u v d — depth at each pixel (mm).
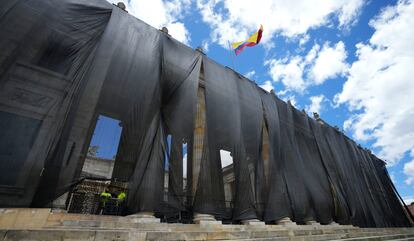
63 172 8883
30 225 6930
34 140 8930
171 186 11672
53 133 9297
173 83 14578
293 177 18672
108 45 12180
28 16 10414
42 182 8375
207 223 11156
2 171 7988
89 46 12047
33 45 10227
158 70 13789
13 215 6797
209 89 16453
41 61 10281
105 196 12344
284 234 11836
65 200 9414
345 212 21375
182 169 12320
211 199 12664
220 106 16328
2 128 8562
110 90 11578
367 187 29406
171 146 12656
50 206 8227
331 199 21234
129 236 7086
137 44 13641
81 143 9680
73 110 9969
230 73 19453
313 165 22250
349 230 17438
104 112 11180
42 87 9914
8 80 9250
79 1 12633
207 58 18266
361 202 25359
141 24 14789
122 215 10359
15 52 9633
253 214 13703
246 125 17625
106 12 13570
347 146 31578
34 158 8609
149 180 10711
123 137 11195
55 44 10930
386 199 33125
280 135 20234
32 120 9234
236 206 13578
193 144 14859
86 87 10648
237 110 17109
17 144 8602
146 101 12453
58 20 11406
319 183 21078
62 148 9164
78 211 13258
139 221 9211
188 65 16000
